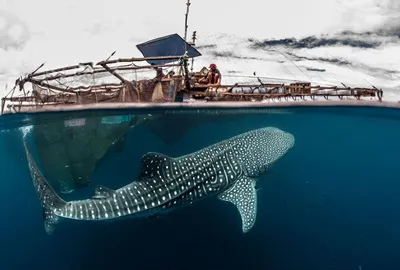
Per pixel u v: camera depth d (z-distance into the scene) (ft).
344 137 61.36
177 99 30.40
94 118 32.89
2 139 42.80
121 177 37.86
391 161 73.10
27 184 44.19
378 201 61.82
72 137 32.50
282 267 36.65
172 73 30.50
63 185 32.48
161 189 21.25
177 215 33.01
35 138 33.60
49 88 29.66
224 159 23.86
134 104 29.63
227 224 35.60
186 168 22.34
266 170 25.52
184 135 41.27
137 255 34.53
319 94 30.81
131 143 36.70
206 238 36.35
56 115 31.37
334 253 40.60
